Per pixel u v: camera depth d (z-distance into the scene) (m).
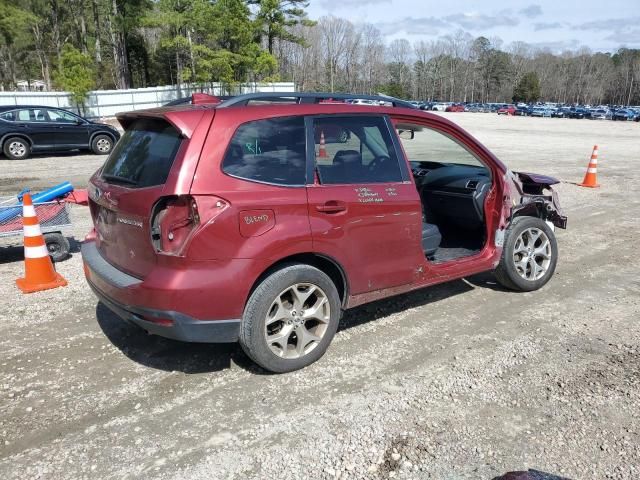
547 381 3.54
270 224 3.32
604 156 17.86
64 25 58.34
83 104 32.69
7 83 66.75
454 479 2.64
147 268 3.28
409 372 3.65
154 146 3.41
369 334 4.23
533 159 16.61
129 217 3.31
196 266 3.13
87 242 4.25
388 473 2.68
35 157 16.16
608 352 3.95
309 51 93.50
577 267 5.97
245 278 3.25
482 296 5.06
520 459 2.78
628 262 6.19
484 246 4.87
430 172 5.47
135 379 3.57
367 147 3.93
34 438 2.96
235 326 3.32
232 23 38.94
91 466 2.74
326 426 3.06
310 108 3.65
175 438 2.96
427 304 4.86
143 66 64.75
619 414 3.17
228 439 2.95
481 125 39.19
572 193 10.76
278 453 2.83
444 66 132.50
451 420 3.11
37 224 5.21
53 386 3.48
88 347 4.02
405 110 4.21
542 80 131.38
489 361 3.80
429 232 4.51
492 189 4.73
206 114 3.26
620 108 64.38
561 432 3.01
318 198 3.52
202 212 3.10
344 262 3.70
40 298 5.01
